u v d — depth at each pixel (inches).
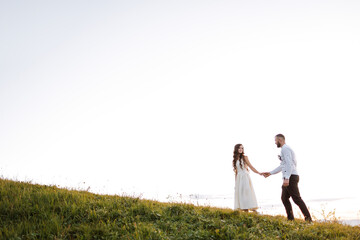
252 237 301.9
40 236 282.4
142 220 337.4
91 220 330.3
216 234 303.0
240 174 420.5
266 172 414.6
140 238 282.4
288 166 387.9
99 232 294.2
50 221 313.4
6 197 376.5
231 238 299.3
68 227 301.4
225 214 374.0
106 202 385.7
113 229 306.2
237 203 415.5
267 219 364.2
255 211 407.8
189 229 318.7
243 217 359.9
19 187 442.6
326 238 314.3
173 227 317.7
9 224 309.0
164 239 283.6
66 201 381.7
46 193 405.7
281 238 308.8
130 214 351.6
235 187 422.6
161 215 352.8
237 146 427.2
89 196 426.6
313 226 339.6
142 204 389.1
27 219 323.3
